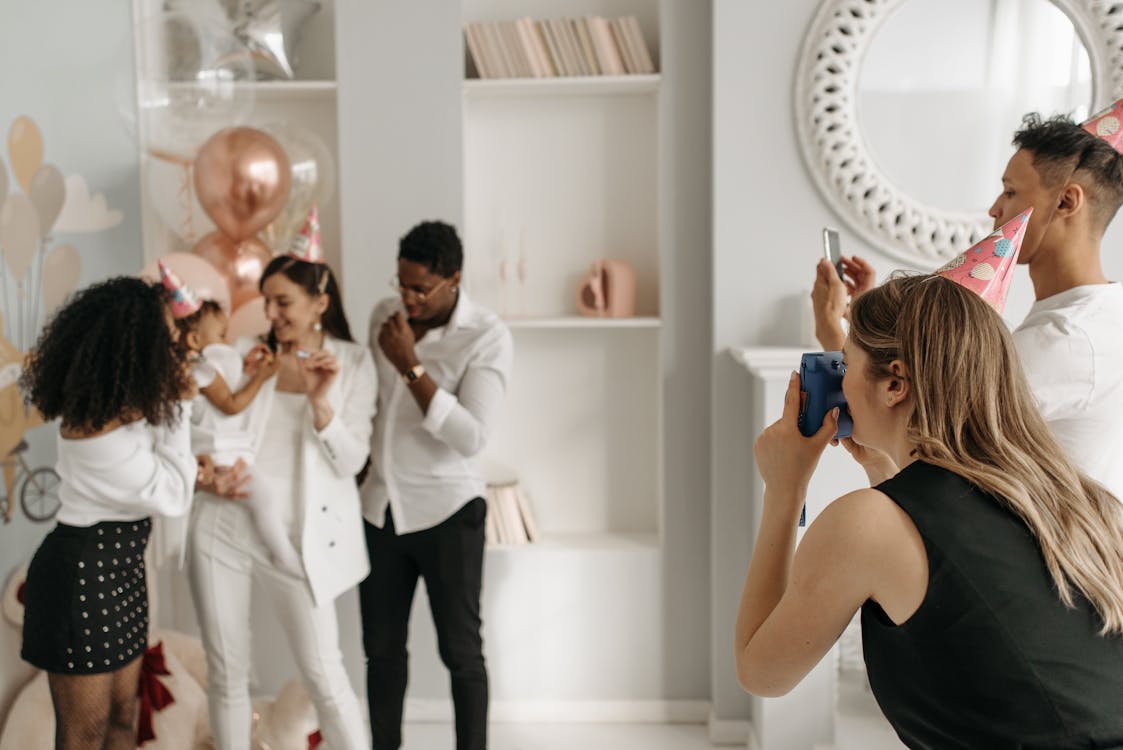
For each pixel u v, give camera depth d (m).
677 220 3.04
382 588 2.56
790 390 1.32
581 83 3.03
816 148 2.87
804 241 2.91
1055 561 1.06
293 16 3.05
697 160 3.02
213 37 2.60
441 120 3.02
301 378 2.39
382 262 3.06
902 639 1.08
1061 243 1.63
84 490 2.00
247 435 2.33
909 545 1.07
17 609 2.38
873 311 1.21
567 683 3.18
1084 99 2.82
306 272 2.33
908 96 2.86
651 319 3.07
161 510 2.04
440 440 2.51
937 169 2.88
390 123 3.02
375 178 3.03
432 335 2.53
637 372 3.30
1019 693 1.02
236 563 2.35
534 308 3.30
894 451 1.21
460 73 3.01
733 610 3.03
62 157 2.65
